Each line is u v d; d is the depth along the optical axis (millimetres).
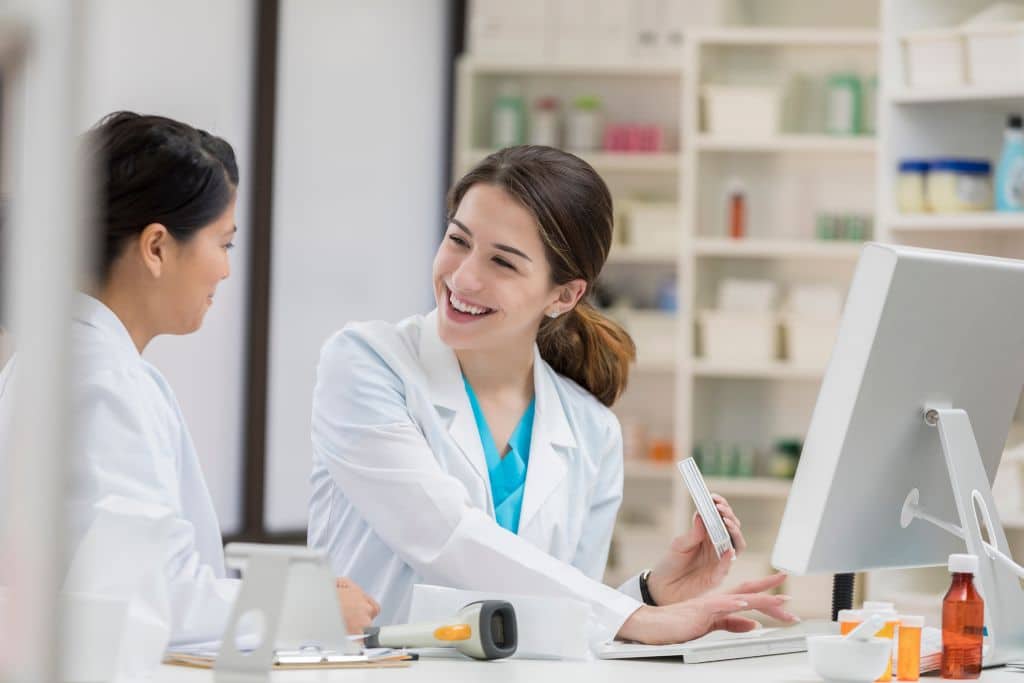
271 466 5441
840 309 5473
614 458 2502
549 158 2287
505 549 2082
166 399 1984
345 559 2350
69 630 1007
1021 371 2066
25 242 958
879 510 1879
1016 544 4203
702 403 5648
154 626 1580
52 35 946
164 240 1863
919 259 1777
